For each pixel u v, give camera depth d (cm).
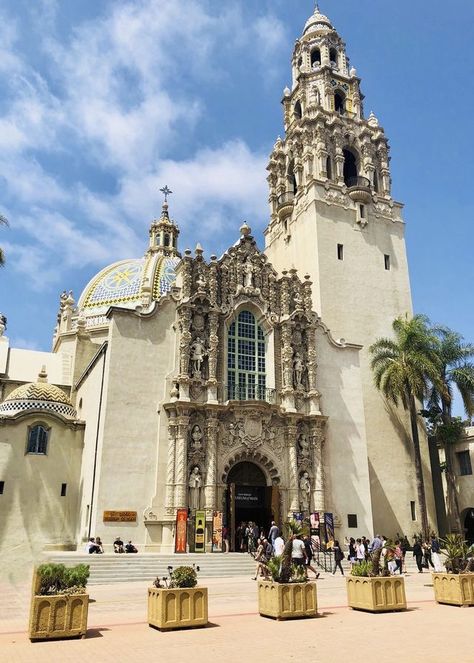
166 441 3547
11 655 1155
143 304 5153
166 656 1137
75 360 4872
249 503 3797
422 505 4247
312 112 5572
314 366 4141
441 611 1716
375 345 4666
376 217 5344
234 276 4188
